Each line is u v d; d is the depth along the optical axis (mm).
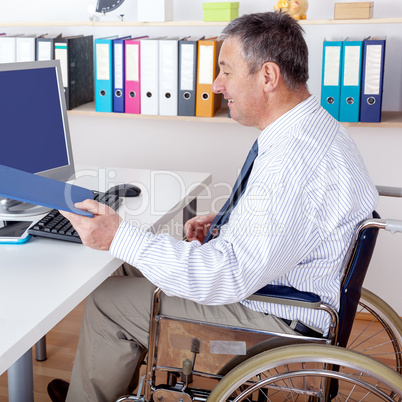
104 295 1742
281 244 1420
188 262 1430
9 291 1336
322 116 1605
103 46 2668
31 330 1174
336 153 1521
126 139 3041
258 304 1576
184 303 1637
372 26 2662
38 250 1590
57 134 1994
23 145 1876
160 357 1627
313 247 1488
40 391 2258
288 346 1433
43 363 2443
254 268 1416
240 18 1631
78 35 2982
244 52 1584
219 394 1446
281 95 1604
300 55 1589
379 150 2764
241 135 2900
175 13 2838
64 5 2953
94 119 3051
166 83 2643
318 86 2785
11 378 1648
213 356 1602
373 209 1578
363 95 2492
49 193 1546
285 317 1565
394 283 2865
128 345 1704
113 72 2693
